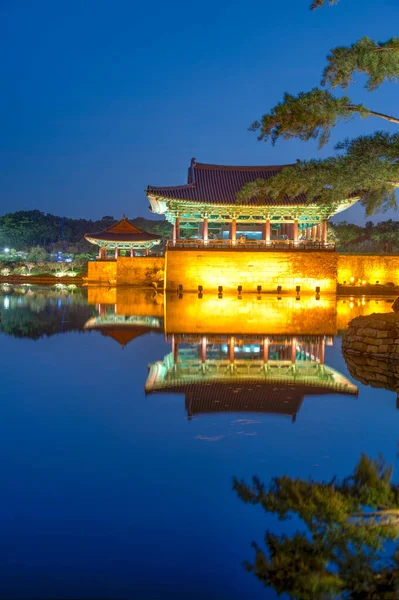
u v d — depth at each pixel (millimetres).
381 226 106812
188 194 57375
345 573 5715
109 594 5414
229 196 57625
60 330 27344
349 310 41000
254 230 69500
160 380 15531
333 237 97375
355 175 17484
